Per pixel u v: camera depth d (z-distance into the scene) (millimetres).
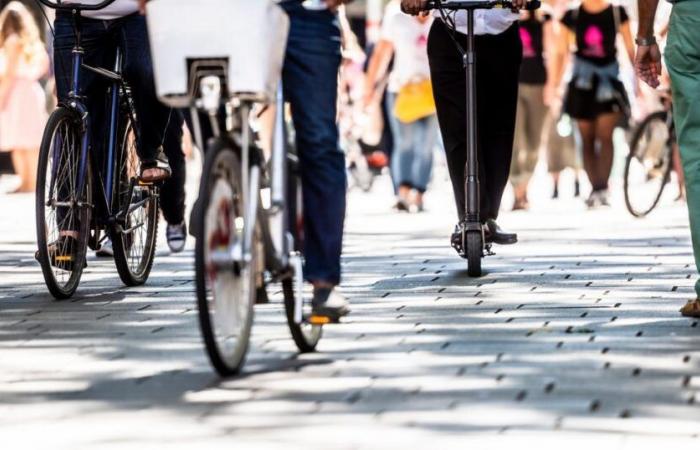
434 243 25500
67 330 16734
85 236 19125
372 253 23844
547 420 12305
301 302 14562
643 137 30500
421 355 14969
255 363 14727
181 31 13625
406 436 11891
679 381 13641
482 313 17359
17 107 39531
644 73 17719
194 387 13727
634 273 20609
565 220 29781
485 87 21359
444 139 21328
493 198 21469
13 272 21828
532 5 20484
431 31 21250
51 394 13586
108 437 12062
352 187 42594
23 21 39375
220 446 11719
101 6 18766
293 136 15016
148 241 20344
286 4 14414
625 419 12328
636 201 30438
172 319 17406
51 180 18672
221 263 13711
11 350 15609
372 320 17031
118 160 19609
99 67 19594
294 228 14898
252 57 13562
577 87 33094
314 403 13023
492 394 13219
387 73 38625
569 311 17375
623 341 15484
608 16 33188
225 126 14664
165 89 13711
